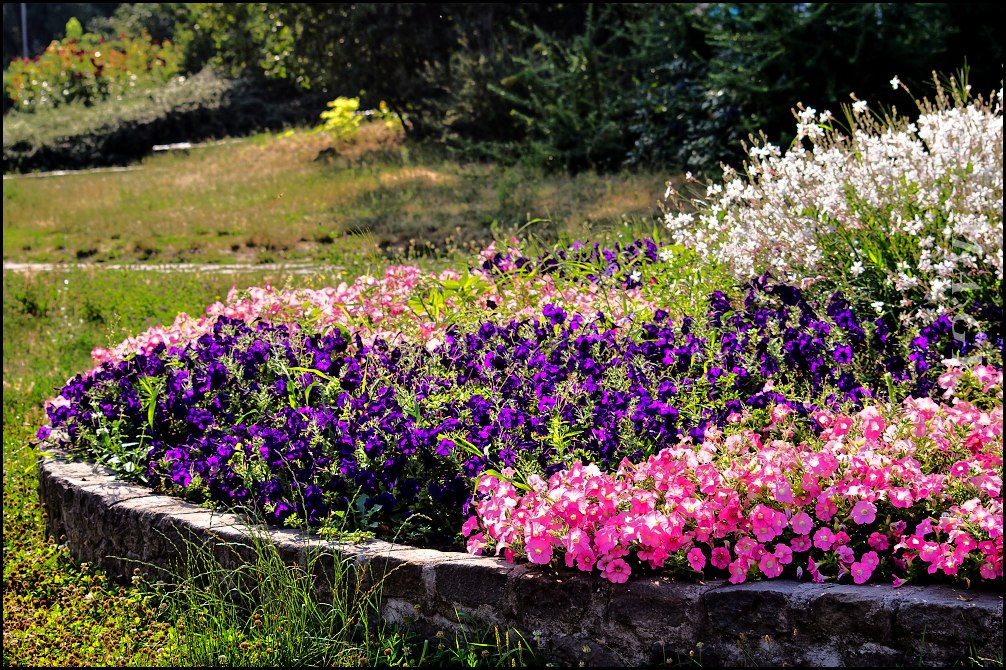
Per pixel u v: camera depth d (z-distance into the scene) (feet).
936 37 40.32
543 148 48.73
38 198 56.80
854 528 10.52
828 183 17.48
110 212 50.42
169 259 38.73
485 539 11.71
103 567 14.42
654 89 48.16
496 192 43.06
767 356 14.78
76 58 100.78
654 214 33.81
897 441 11.10
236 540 12.62
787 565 10.57
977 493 10.23
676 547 10.57
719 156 41.70
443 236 36.06
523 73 52.65
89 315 29.55
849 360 14.29
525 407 14.32
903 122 18.67
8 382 24.21
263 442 13.91
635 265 20.80
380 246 36.06
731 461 11.34
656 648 10.30
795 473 10.75
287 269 33.35
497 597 11.03
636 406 13.52
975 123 16.43
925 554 9.80
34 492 17.39
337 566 11.77
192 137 78.43
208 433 15.15
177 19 96.43
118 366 17.79
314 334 17.76
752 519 10.45
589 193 40.37
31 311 31.19
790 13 40.57
